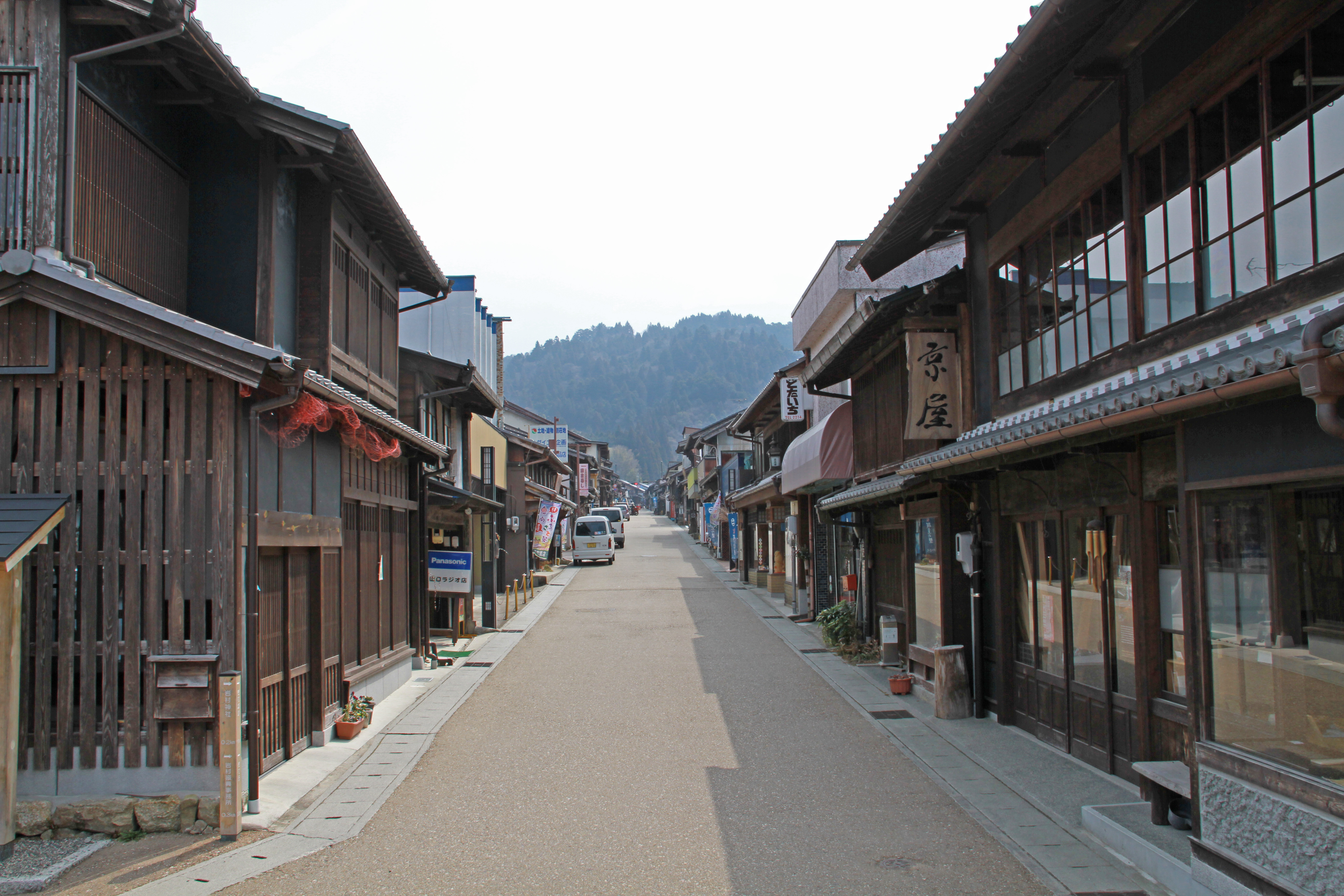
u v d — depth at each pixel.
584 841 6.69
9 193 7.28
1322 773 4.54
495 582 21.17
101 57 7.70
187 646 7.14
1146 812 6.60
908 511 12.77
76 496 7.19
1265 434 4.82
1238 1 6.00
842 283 19.09
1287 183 5.68
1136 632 7.38
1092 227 8.15
